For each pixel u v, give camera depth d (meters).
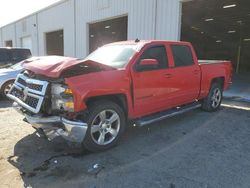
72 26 18.97
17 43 31.86
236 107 7.79
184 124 5.94
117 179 3.51
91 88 4.07
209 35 30.56
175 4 10.97
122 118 4.59
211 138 5.06
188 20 21.30
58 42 25.41
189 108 6.24
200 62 7.11
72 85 3.91
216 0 14.48
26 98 4.49
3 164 3.92
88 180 3.48
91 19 16.67
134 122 4.93
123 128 4.65
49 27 22.88
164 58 5.43
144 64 4.72
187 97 6.07
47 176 3.58
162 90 5.29
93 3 16.27
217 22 25.33
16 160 4.05
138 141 4.88
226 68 7.45
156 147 4.60
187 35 22.58
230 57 31.08
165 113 5.58
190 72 5.99
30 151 4.39
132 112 4.79
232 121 6.23
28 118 4.29
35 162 3.99
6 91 9.02
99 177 3.56
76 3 18.06
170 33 11.30
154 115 5.38
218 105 7.31
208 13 19.61
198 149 4.52
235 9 18.41
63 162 3.99
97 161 4.04
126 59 4.88
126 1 13.48
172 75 5.48
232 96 9.66
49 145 4.64
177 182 3.43
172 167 3.85
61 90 4.01
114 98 4.63
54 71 4.03
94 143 4.25
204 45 30.22
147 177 3.56
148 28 12.31
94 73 4.25
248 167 3.86
